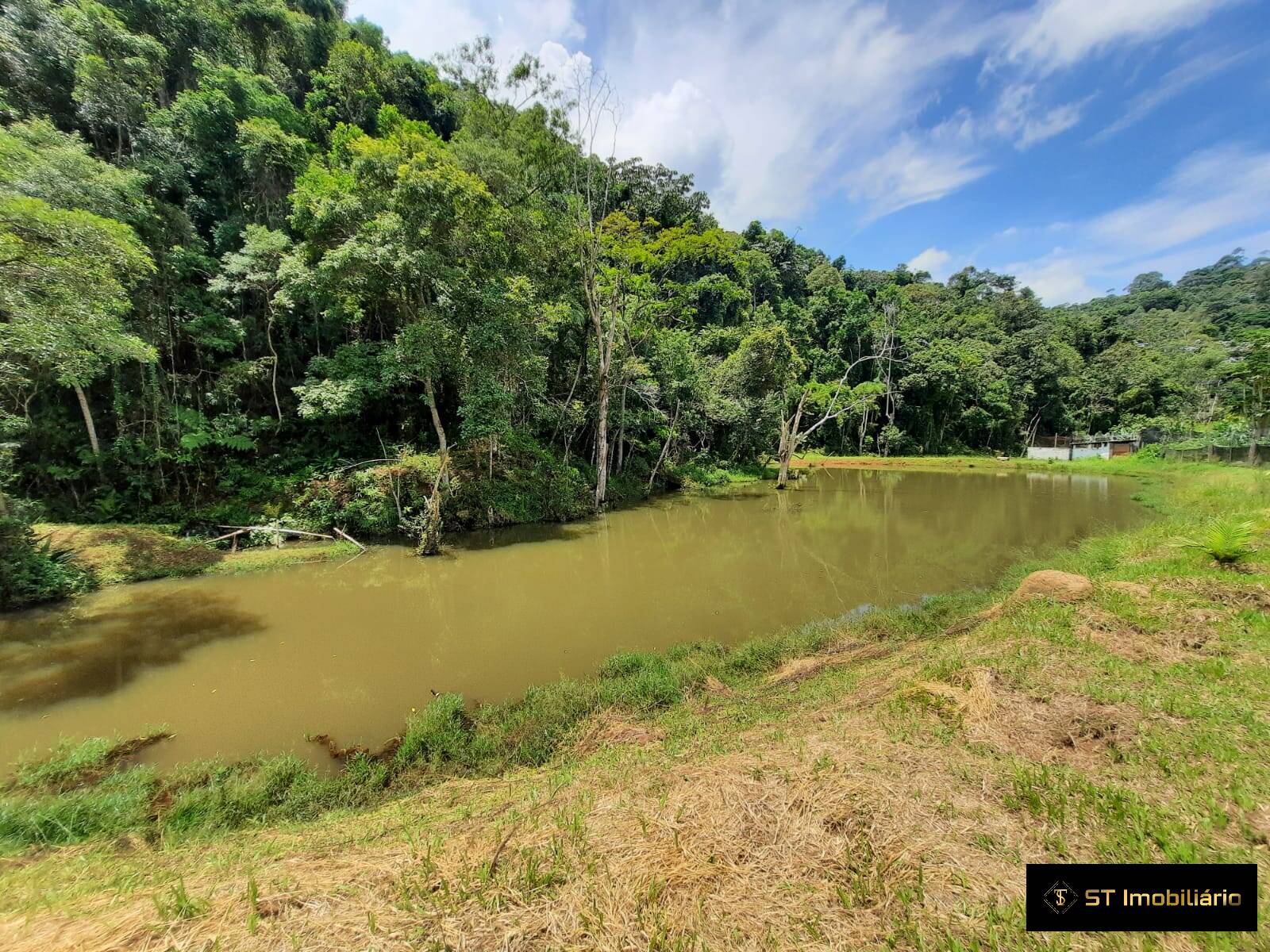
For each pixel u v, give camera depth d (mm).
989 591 9359
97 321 8961
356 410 14812
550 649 7914
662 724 5250
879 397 42469
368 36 26812
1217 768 3031
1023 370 45000
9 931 2209
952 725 3834
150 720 6039
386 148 13188
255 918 2150
